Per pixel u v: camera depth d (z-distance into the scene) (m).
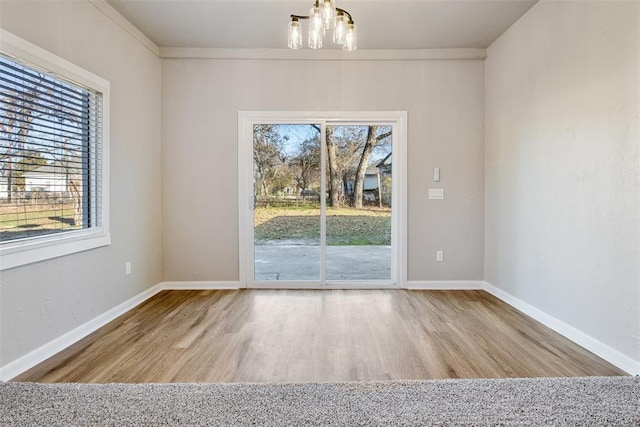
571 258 2.55
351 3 2.92
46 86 2.37
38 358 2.21
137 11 3.06
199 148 3.90
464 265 3.96
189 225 3.93
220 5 2.97
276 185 4.01
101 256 2.86
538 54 2.91
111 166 3.00
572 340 2.53
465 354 2.31
